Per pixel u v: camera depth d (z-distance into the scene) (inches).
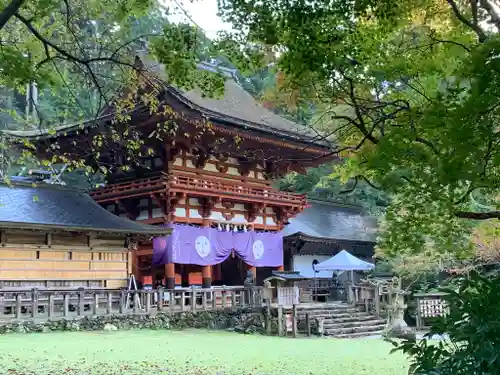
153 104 537.6
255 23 283.9
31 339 673.6
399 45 297.3
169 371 479.5
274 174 1243.2
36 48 400.5
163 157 1072.8
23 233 842.8
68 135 935.0
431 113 241.1
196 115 947.3
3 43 431.5
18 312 754.2
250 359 578.6
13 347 594.2
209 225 1130.0
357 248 1624.0
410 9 297.3
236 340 788.0
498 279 200.4
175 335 812.6
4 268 818.2
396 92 304.2
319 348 710.5
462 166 237.6
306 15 272.1
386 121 305.1
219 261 1146.0
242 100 1211.2
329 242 1503.4
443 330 205.8
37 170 1048.2
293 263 1465.3
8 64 361.1
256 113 1178.0
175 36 323.0
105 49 415.8
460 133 230.1
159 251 1071.0
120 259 952.9
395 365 552.7
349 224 1670.8
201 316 951.0
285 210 1300.4
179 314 925.2
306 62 277.3
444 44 278.8
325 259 1551.4
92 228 868.0
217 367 513.3
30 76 366.3
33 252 851.4
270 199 1234.0
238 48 306.7
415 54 291.9
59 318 783.1
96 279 917.8
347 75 292.5
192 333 860.0
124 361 528.1
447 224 347.9
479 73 223.6
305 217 1599.4
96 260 922.7
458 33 295.4
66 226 837.8
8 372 442.9
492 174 281.3
